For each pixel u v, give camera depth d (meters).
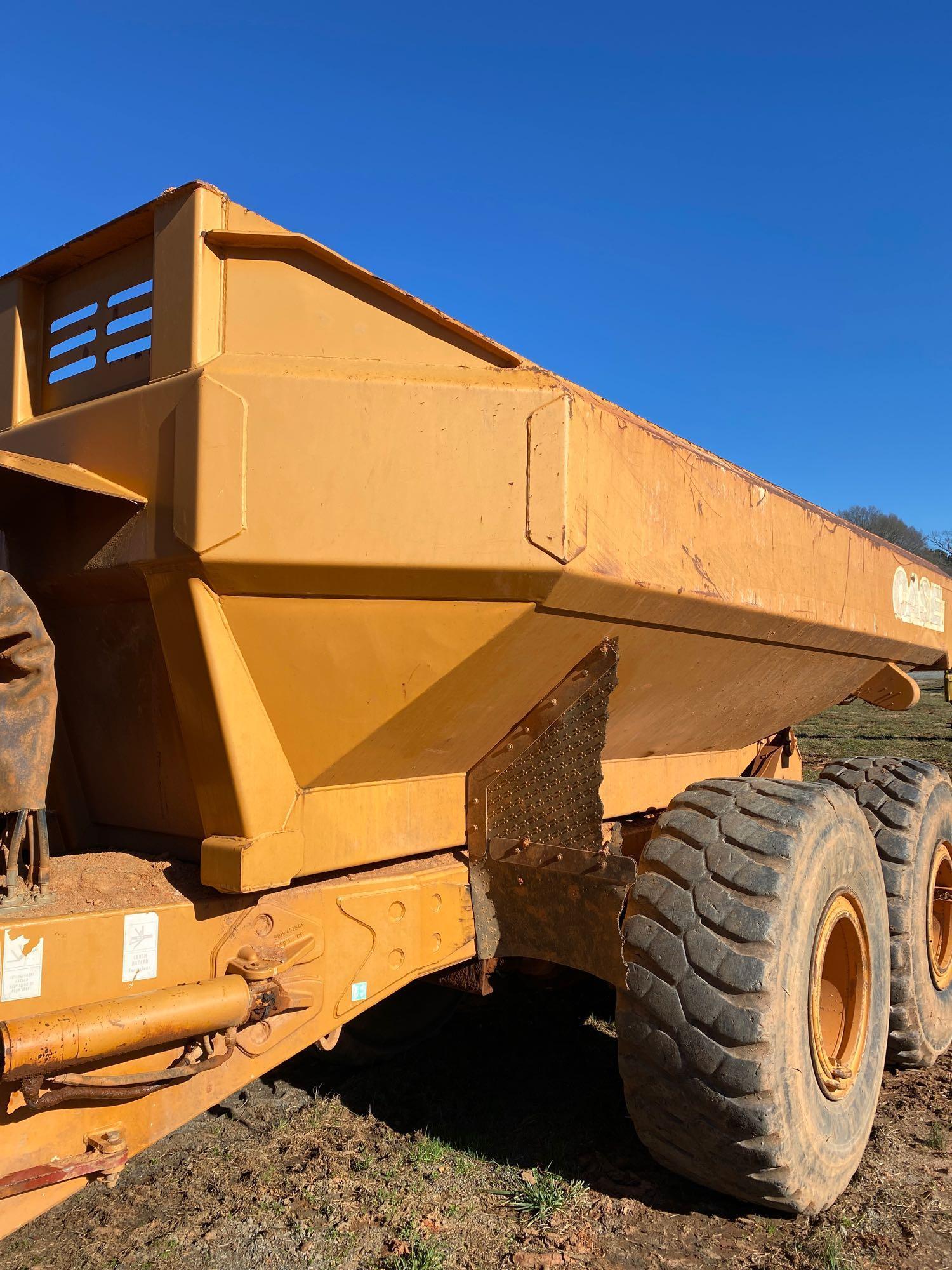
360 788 3.02
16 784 2.34
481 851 3.40
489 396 2.62
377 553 2.54
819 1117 3.11
